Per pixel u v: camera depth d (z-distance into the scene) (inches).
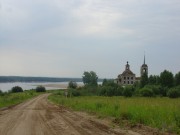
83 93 4872.0
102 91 4662.9
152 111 936.3
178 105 1153.4
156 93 4072.3
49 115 1190.9
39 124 845.2
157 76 5088.6
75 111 1445.6
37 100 3095.5
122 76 7741.1
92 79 6545.3
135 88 4544.8
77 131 677.3
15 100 2807.6
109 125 795.4
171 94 3452.3
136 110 975.6
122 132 648.4
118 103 1448.1
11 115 1203.2
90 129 712.4
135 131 663.8
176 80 4972.9
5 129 727.7
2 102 2214.6
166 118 796.6
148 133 629.6
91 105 1551.4
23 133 651.5
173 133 627.2
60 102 2480.3
